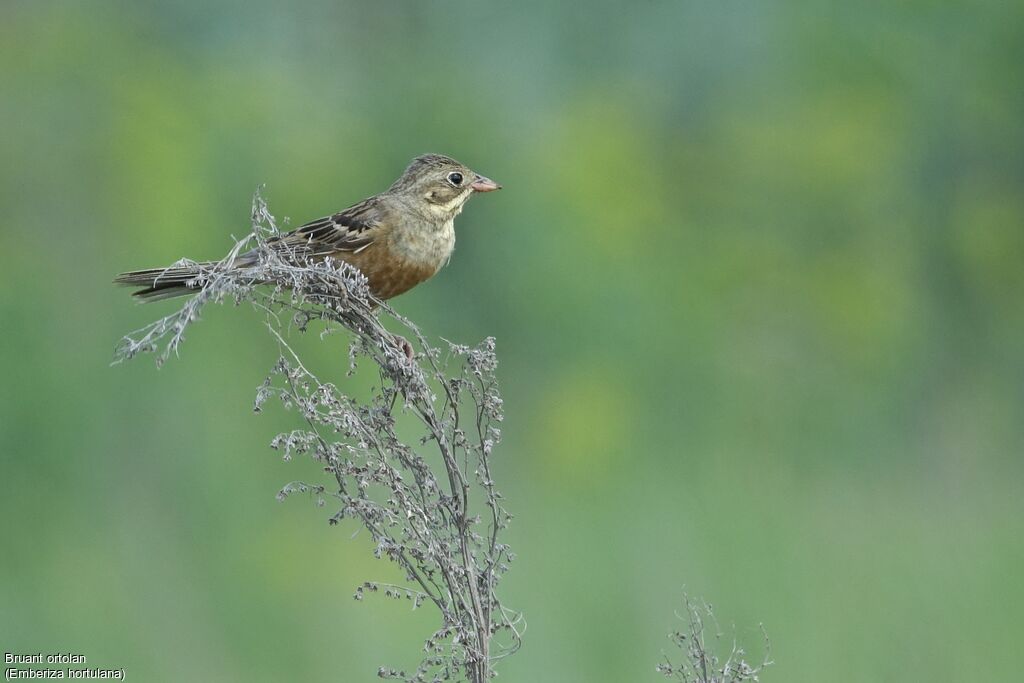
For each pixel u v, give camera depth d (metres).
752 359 19.39
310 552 11.38
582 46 23.81
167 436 12.77
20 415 12.62
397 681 9.59
